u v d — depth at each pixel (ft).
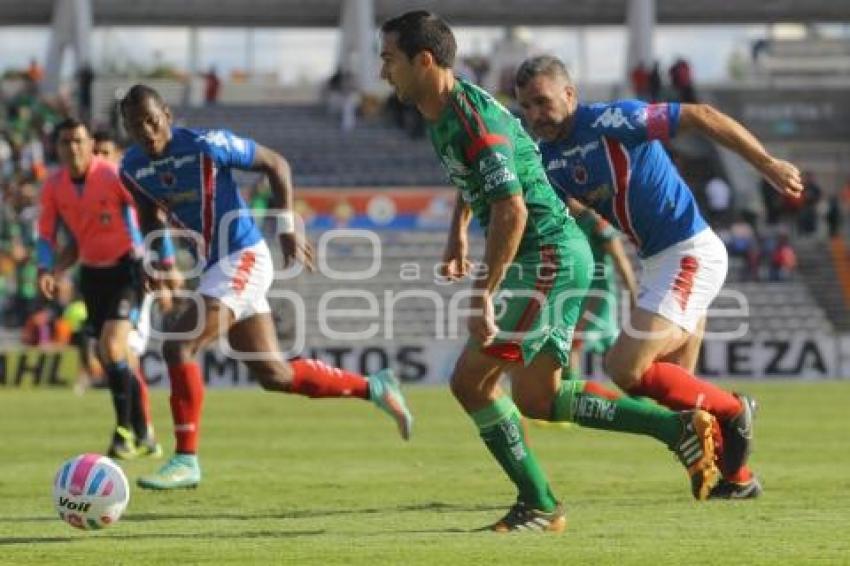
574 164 112.88
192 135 130.82
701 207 486.38
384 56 97.55
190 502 123.54
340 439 190.70
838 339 363.35
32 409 254.88
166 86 551.18
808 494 124.36
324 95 537.24
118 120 435.94
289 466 154.71
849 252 446.60
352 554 92.43
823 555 90.94
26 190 418.10
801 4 574.56
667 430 109.60
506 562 88.69
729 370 359.46
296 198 396.78
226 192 132.16
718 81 556.51
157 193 133.39
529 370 106.22
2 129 468.34
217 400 281.54
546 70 110.63
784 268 432.25
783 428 203.41
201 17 560.61
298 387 136.05
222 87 577.43
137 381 162.91
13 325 392.88
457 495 128.26
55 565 89.20
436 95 97.35
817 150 549.54
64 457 167.32
